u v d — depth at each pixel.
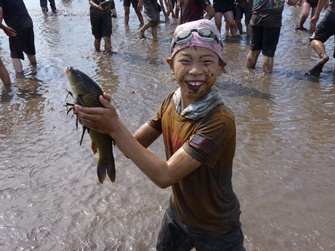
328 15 7.02
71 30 12.41
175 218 2.23
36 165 4.22
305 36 10.74
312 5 11.33
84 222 3.27
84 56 9.20
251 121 5.24
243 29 12.30
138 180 3.86
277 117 5.38
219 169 1.93
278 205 3.43
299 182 3.75
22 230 3.19
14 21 7.61
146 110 5.70
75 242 3.05
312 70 7.39
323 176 3.85
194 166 1.78
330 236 3.04
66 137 4.90
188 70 1.76
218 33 1.82
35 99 6.35
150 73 7.73
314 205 3.42
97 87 1.71
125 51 9.66
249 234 3.08
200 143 1.76
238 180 3.81
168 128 2.04
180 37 1.75
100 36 9.48
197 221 2.07
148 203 3.51
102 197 3.61
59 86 7.00
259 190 3.65
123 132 1.71
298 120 5.25
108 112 1.68
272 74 7.51
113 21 14.20
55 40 11.00
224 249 2.15
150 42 10.62
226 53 9.34
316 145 4.50
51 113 5.73
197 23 1.79
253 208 3.39
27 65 8.45
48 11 16.78
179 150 1.80
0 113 5.78
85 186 3.79
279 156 4.25
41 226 3.23
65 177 3.96
